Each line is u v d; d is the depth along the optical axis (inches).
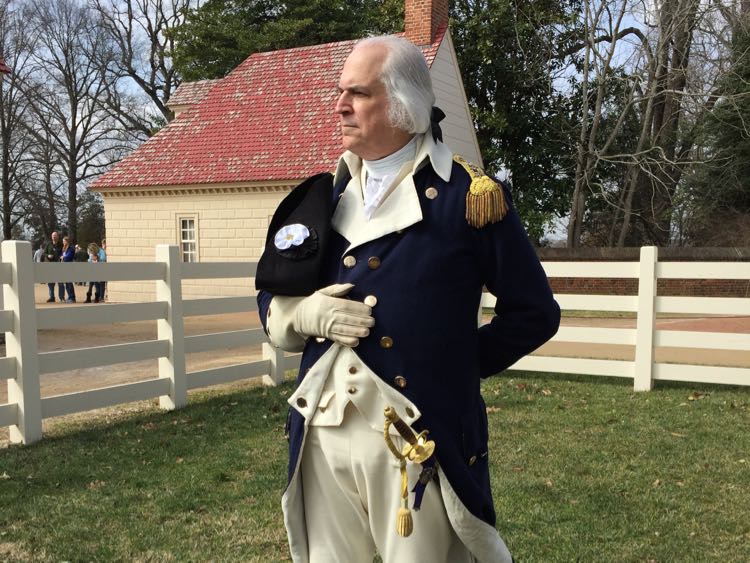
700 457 188.7
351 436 70.1
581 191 792.9
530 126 864.3
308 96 755.4
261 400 262.7
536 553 132.6
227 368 272.7
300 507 75.1
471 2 840.3
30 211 1579.7
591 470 178.4
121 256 763.4
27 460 189.2
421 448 63.6
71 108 1519.4
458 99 736.3
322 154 682.2
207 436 212.4
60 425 229.3
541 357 292.5
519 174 861.8
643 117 877.2
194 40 1070.4
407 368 67.6
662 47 727.1
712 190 828.0
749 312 261.9
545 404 250.8
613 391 273.0
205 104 800.3
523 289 70.9
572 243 799.1
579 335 285.3
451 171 71.6
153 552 134.0
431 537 69.9
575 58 855.7
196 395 273.9
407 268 68.5
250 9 1090.1
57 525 146.3
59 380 302.8
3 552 134.0
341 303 68.2
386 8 869.8
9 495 162.2
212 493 164.1
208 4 1100.5
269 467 182.2
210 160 730.2
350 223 72.3
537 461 185.5
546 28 822.5
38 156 1553.9
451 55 717.3
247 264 281.0
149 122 1518.2
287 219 75.0
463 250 69.3
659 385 285.9
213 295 719.1
